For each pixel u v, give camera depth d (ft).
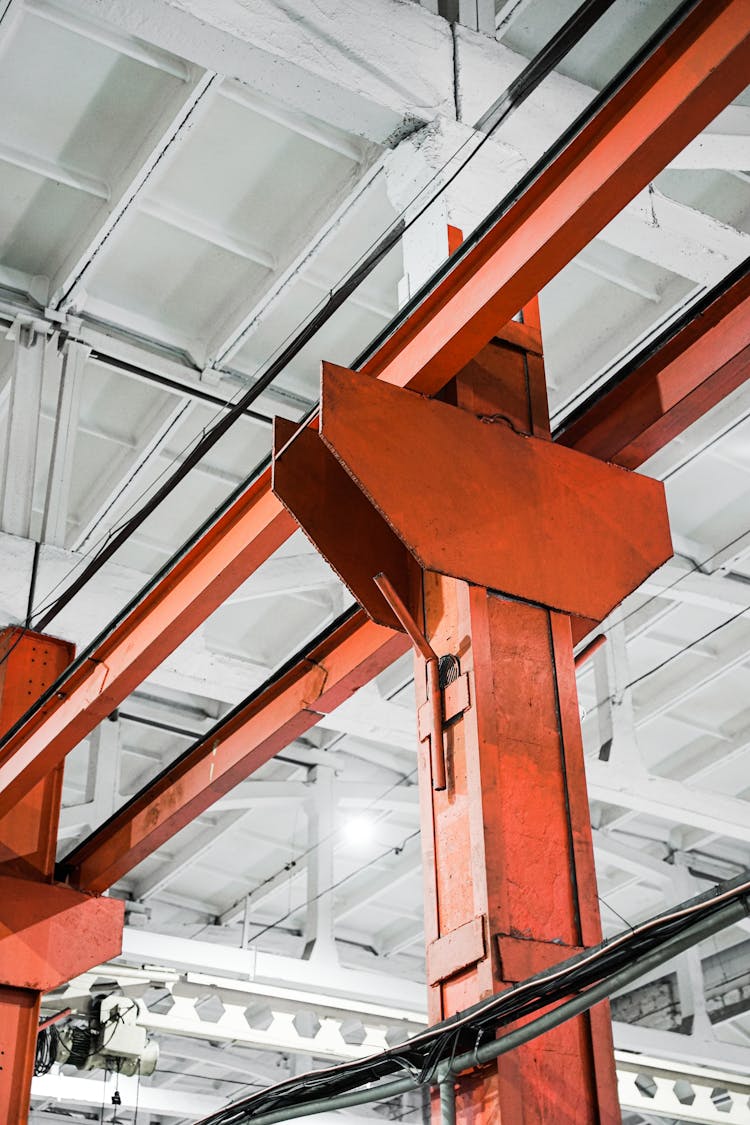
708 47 21.11
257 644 66.18
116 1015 58.75
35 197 48.73
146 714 69.10
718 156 41.01
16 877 44.68
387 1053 24.48
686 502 61.77
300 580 54.75
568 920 23.16
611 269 51.67
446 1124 21.88
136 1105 82.43
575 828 23.98
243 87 45.09
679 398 27.94
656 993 87.15
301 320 53.36
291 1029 63.72
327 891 67.15
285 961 62.44
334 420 25.16
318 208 49.14
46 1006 58.70
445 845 24.25
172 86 45.01
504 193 37.81
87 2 36.22
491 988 22.00
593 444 29.09
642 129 22.07
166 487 37.81
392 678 67.56
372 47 37.86
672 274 51.34
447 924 23.70
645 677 65.16
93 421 55.83
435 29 39.09
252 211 49.62
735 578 64.85
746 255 44.73
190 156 47.78
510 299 25.11
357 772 74.13
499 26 43.11
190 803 43.29
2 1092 41.47
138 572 49.88
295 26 36.96
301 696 39.52
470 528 25.55
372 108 37.99
